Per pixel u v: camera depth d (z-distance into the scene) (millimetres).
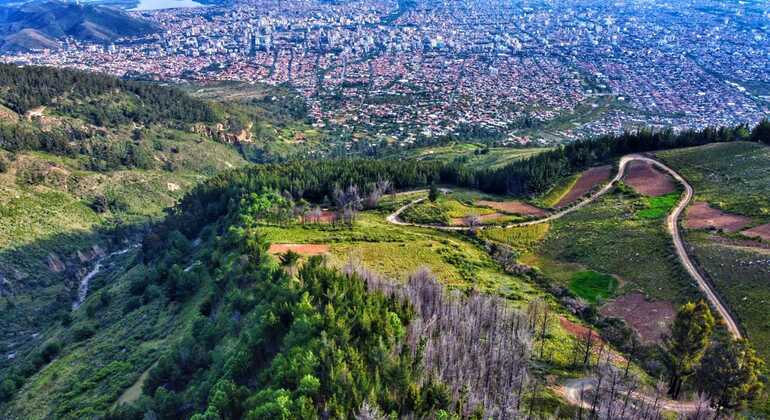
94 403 76500
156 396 63719
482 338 68938
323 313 61781
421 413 47719
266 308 68312
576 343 75375
